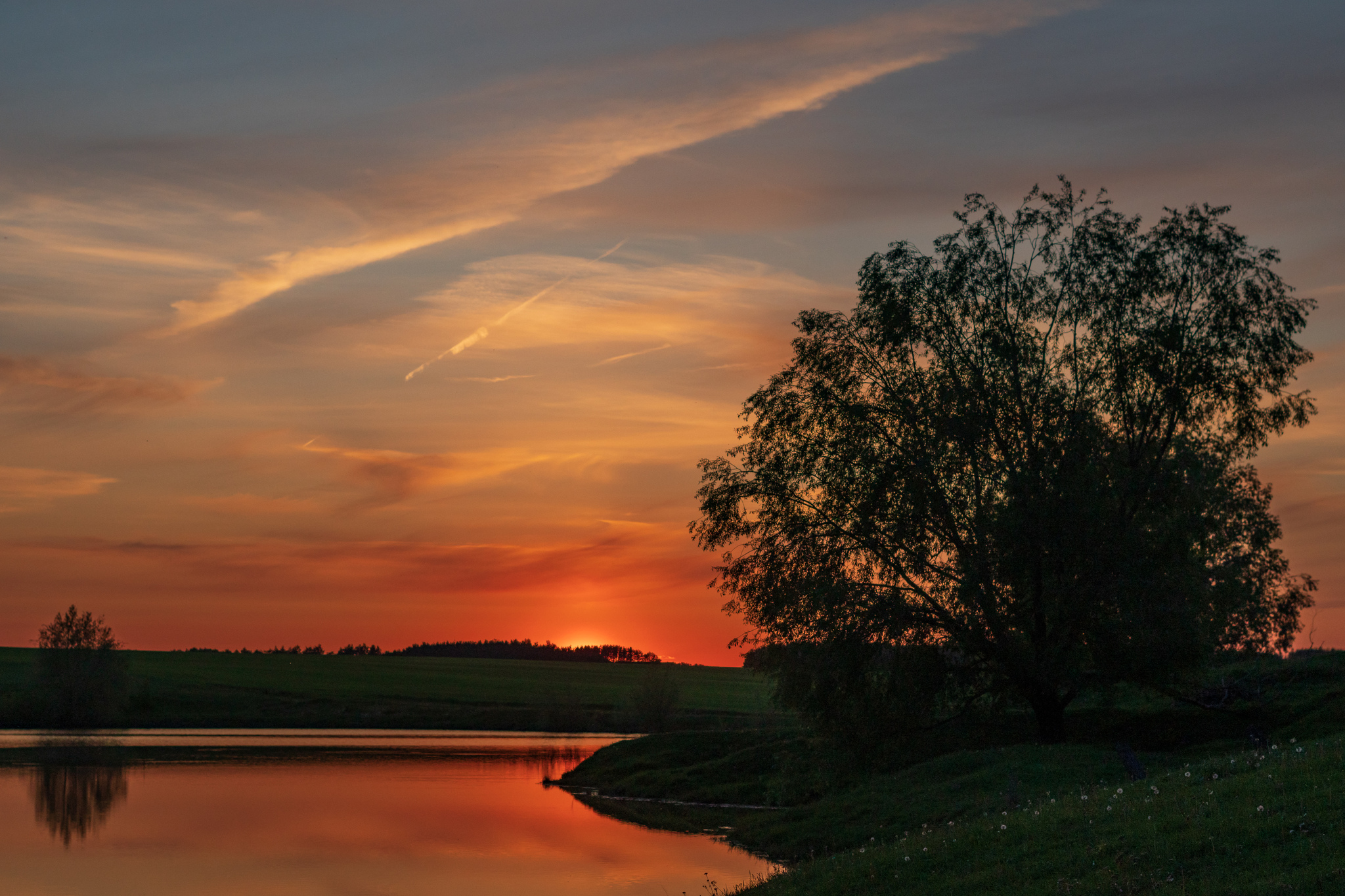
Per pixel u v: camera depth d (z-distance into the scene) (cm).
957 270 3925
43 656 11819
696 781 5188
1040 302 3941
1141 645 3612
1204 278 3828
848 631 3719
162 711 12912
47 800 5138
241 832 4044
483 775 6612
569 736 11544
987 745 4319
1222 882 1359
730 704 14875
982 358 3931
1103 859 1588
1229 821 1546
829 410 3991
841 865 2114
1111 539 3612
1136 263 3831
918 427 3906
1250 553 4547
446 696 15675
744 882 2855
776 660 4084
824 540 3928
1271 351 3759
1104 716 4534
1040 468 3772
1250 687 4484
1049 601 3666
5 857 3509
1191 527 3744
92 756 8019
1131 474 3753
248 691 14962
